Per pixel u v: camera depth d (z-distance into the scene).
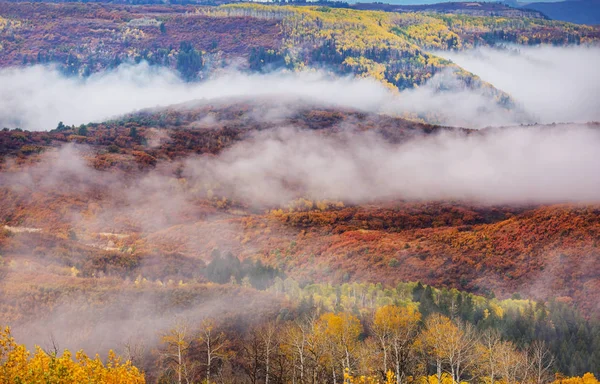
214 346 85.44
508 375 71.94
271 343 77.25
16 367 34.22
